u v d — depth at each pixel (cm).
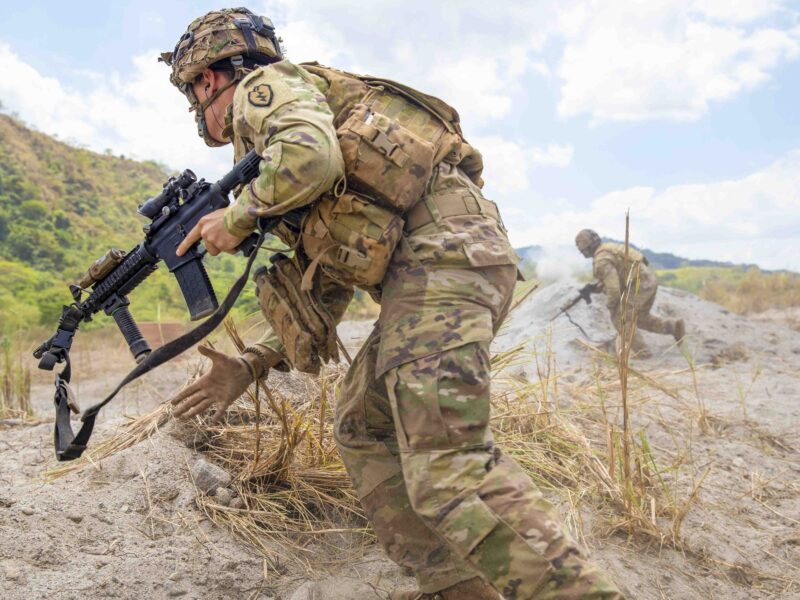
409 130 175
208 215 172
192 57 190
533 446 304
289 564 219
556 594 139
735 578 241
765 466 339
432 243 167
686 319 780
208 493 243
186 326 884
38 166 4834
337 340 205
